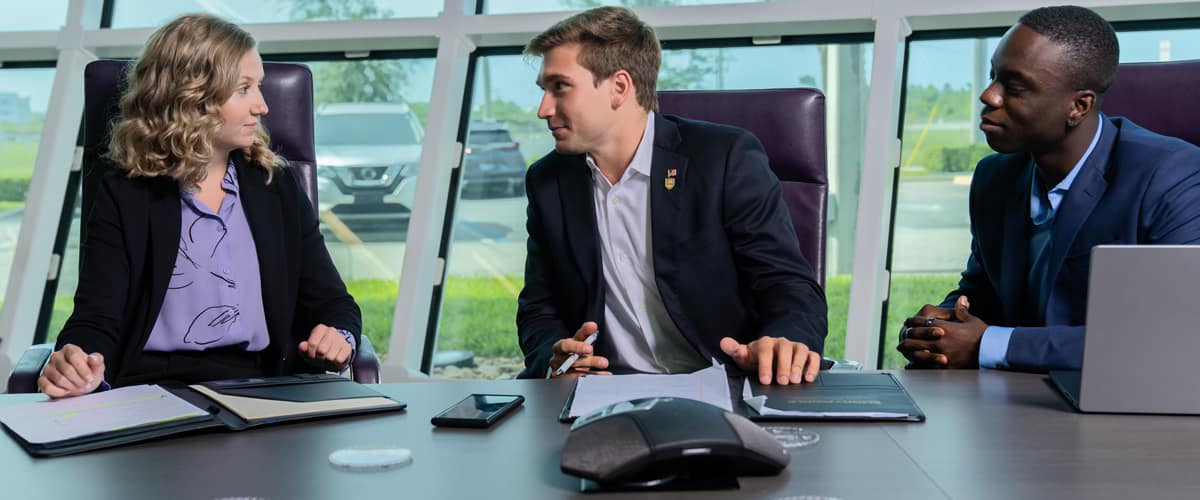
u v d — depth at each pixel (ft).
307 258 7.22
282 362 6.94
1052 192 6.09
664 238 6.56
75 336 6.21
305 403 4.12
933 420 3.81
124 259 6.58
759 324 6.44
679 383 4.42
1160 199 5.73
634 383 4.46
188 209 6.78
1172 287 3.77
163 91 6.57
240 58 6.73
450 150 13.15
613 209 6.79
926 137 12.10
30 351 6.24
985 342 5.16
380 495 2.94
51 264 13.83
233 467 3.28
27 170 14.16
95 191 7.16
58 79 13.64
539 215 6.88
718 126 6.89
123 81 7.20
